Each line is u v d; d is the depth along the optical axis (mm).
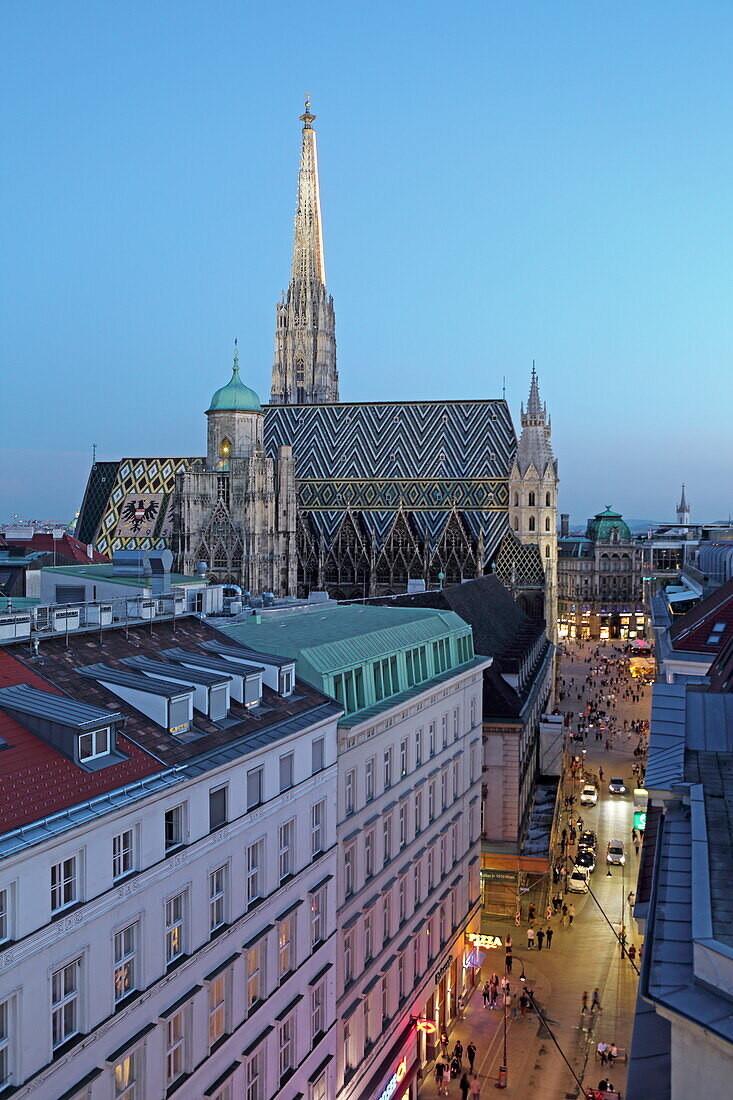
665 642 73188
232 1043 40312
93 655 43750
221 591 72062
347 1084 50969
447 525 195125
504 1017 61750
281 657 49125
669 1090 20531
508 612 139500
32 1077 29844
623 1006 66438
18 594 79188
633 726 151625
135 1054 35094
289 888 45094
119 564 78625
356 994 52219
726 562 104500
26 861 29609
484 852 82188
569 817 104938
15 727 34906
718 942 18641
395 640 62562
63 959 31266
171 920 37344
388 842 57312
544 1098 56406
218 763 39094
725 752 32250
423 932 62094
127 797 34031
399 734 58625
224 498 181625
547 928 79312
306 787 46625
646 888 29188
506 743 82000
